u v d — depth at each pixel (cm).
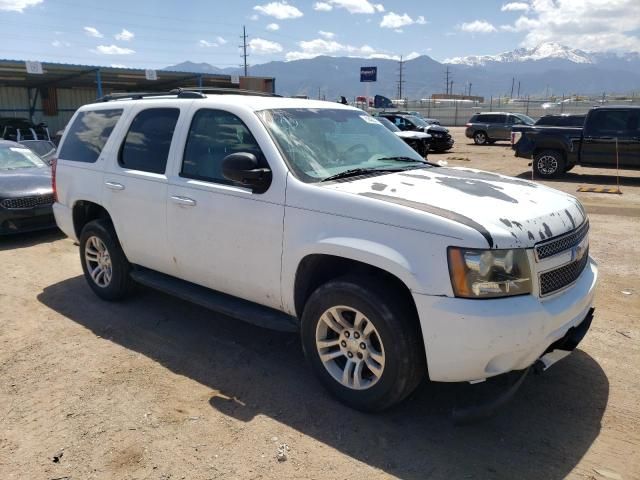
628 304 517
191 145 418
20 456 300
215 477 281
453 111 6153
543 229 303
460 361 288
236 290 395
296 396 357
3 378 386
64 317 498
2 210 780
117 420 332
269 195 356
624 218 925
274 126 379
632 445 304
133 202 455
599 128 1411
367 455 297
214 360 410
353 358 334
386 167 396
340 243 317
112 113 505
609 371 387
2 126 2259
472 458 295
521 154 1553
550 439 311
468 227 285
